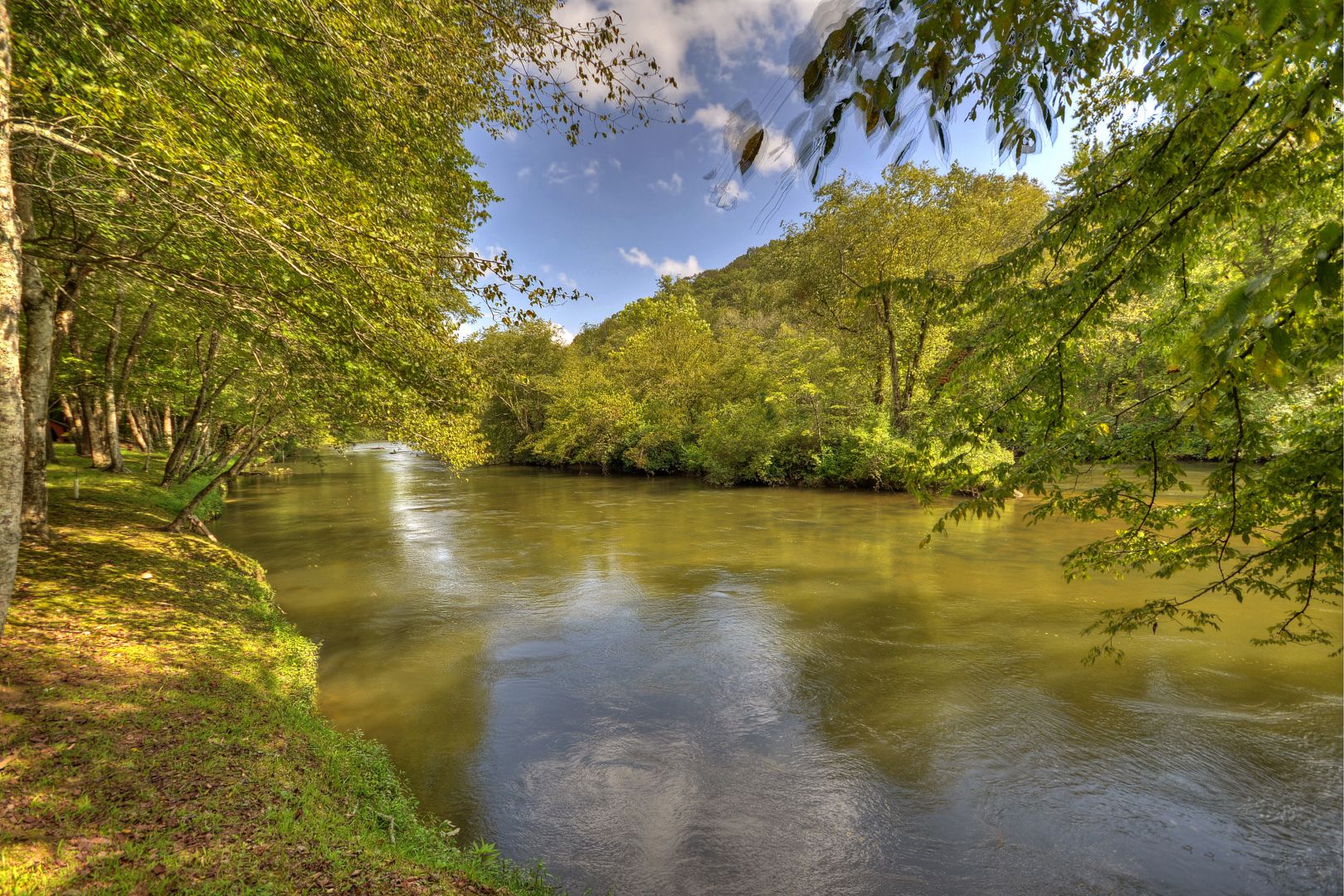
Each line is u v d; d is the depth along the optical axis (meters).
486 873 4.67
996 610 12.04
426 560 16.59
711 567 15.67
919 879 5.29
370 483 37.31
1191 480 19.56
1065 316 3.10
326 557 16.95
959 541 17.91
